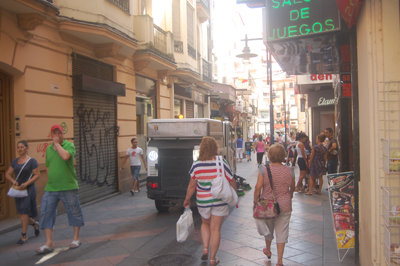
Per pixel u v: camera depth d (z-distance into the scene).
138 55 12.77
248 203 9.37
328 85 17.50
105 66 11.22
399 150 3.49
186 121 8.20
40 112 8.09
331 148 10.39
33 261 5.23
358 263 4.74
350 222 5.01
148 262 5.09
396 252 3.36
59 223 7.58
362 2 3.60
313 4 4.87
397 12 3.64
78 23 8.84
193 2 19.38
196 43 19.70
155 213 8.50
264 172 4.68
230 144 11.09
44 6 7.37
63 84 8.98
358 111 4.57
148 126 8.41
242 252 5.45
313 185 10.55
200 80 19.47
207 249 5.04
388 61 3.65
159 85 15.62
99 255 5.46
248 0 5.40
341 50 5.78
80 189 9.62
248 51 14.30
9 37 7.16
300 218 7.60
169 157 8.13
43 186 8.02
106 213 8.60
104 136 11.02
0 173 7.30
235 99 31.70
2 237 6.47
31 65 7.84
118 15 10.84
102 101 10.95
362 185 4.39
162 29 14.77
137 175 11.42
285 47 5.70
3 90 7.46
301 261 5.00
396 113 3.63
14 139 7.55
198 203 4.89
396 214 3.45
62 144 5.75
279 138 25.70
